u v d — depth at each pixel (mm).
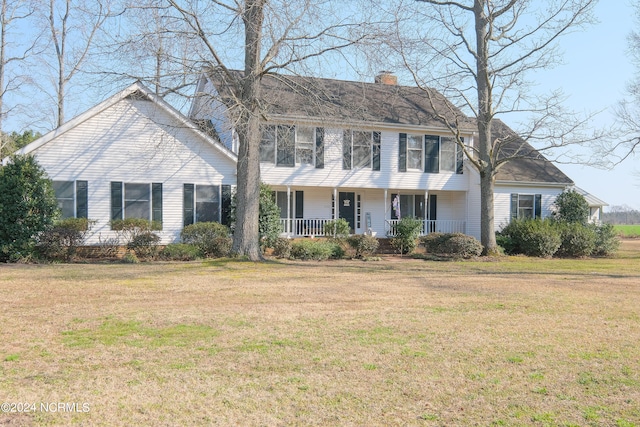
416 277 15898
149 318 9336
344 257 22703
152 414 5133
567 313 10156
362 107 23062
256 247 19906
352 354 7188
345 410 5289
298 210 26953
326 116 20922
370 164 26797
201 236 21156
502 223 28656
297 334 8266
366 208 28391
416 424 4984
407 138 27547
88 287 12906
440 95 26234
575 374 6445
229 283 13930
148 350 7297
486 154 24547
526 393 5801
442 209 30078
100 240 20797
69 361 6773
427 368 6617
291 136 25172
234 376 6258
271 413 5195
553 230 25172
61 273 15500
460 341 7918
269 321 9188
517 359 7020
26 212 18250
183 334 8195
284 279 14953
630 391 5887
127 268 17062
